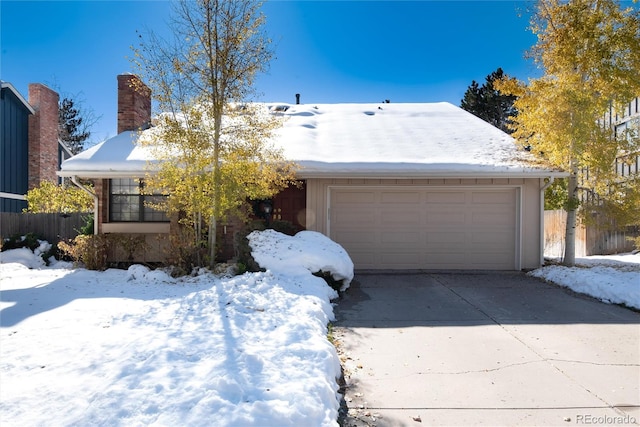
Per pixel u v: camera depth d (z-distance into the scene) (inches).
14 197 601.9
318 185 397.4
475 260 402.0
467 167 375.2
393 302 273.9
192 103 326.6
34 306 234.8
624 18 347.3
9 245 435.5
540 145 382.3
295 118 538.3
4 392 122.3
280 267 296.5
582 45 355.9
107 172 372.8
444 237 402.0
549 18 374.6
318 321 200.1
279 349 153.6
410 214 402.3
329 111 591.8
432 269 399.9
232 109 332.2
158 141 337.4
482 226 402.0
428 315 241.6
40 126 644.7
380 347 187.2
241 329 177.2
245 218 346.3
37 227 461.1
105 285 302.8
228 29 323.9
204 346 154.3
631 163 375.2
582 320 229.8
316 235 338.0
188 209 335.0
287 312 205.8
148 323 192.2
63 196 542.0
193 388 117.3
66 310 224.8
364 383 149.6
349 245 403.2
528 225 396.8
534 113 374.6
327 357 149.6
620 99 353.7
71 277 334.6
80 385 126.4
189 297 238.8
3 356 153.5
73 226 462.3
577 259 455.8
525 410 128.8
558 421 122.3
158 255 408.5
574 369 160.1
